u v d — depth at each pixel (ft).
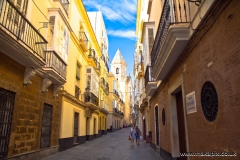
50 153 31.60
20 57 21.17
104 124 95.40
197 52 13.76
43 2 29.66
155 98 37.32
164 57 19.61
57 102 35.53
